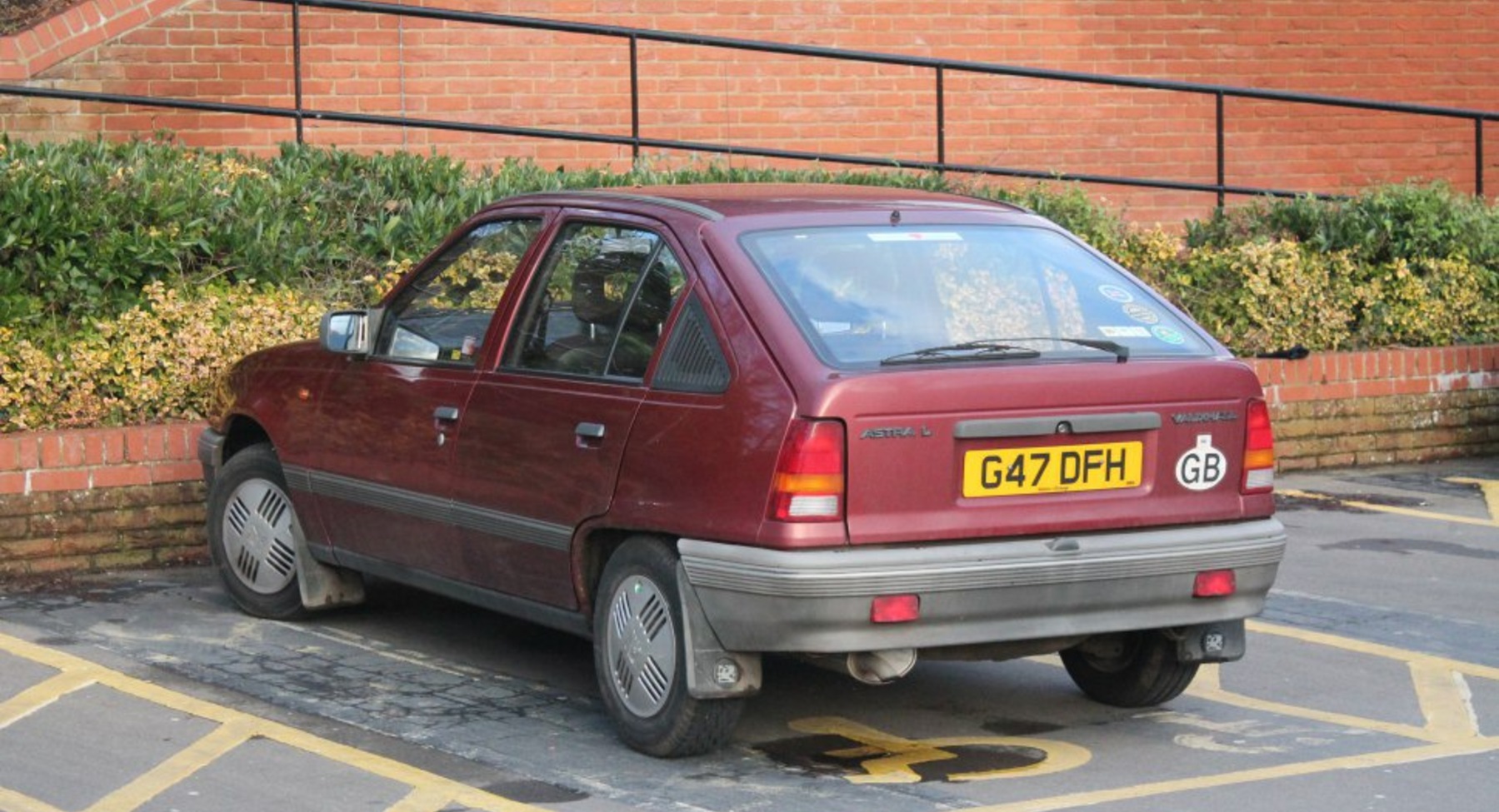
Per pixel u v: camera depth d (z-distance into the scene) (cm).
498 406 695
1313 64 1688
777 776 627
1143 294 682
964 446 604
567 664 773
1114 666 707
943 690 742
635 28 1434
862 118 1571
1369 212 1334
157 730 672
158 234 1030
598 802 598
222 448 855
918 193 730
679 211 668
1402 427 1259
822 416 588
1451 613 860
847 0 1560
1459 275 1313
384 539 758
